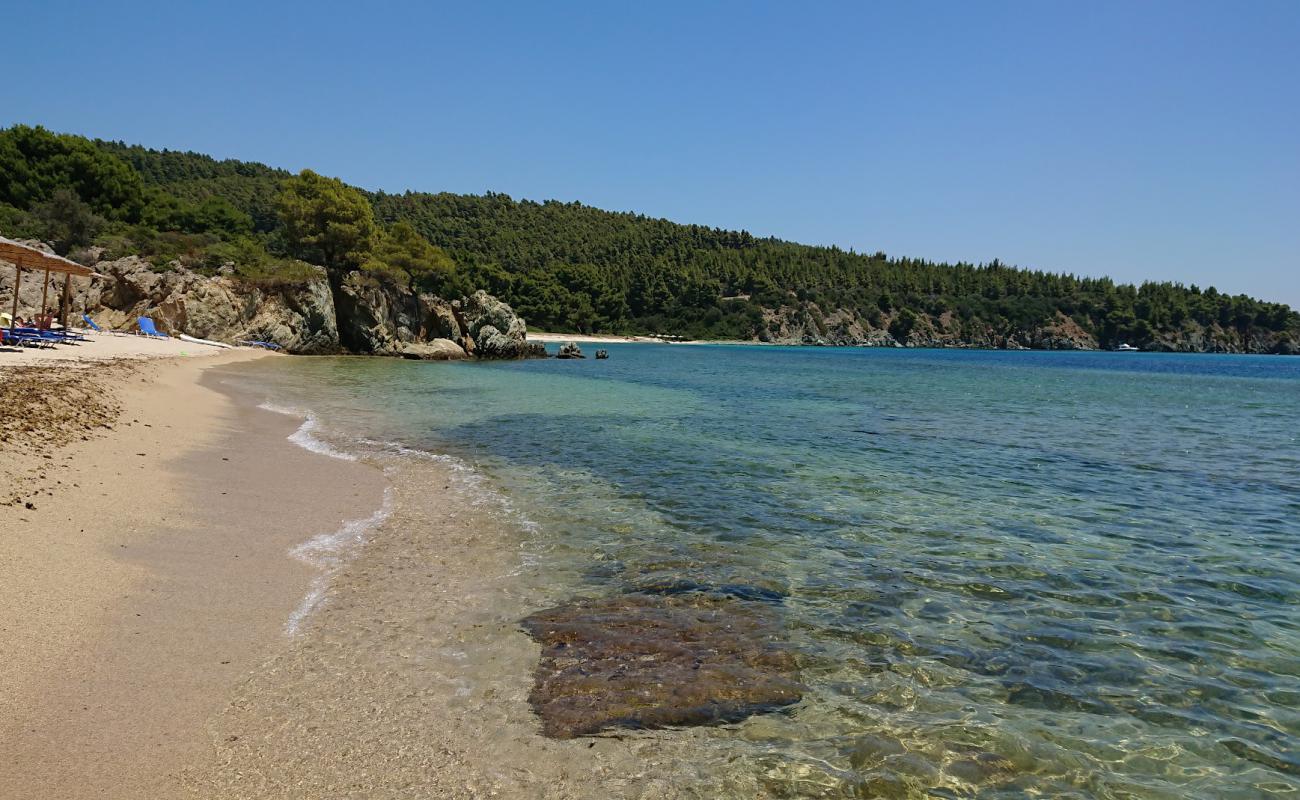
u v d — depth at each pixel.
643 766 4.62
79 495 9.08
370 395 28.31
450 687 5.50
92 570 6.89
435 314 64.88
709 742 4.96
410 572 8.15
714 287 189.38
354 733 4.76
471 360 60.97
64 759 4.11
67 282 36.88
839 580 8.47
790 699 5.64
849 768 4.72
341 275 61.19
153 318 51.81
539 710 5.24
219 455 13.80
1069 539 10.53
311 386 30.64
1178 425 26.27
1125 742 5.21
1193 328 195.75
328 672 5.61
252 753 4.43
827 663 6.30
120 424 14.76
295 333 56.12
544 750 4.73
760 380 46.28
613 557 9.05
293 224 61.56
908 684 5.97
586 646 6.39
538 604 7.39
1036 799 4.51
